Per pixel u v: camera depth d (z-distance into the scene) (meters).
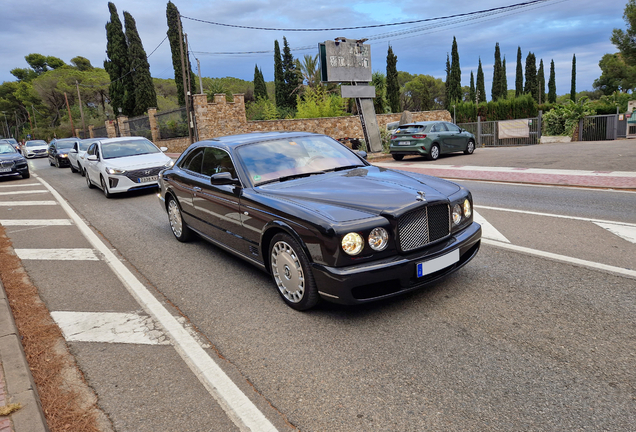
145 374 2.94
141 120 33.84
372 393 2.57
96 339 3.47
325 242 3.24
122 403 2.64
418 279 3.46
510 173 10.88
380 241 3.27
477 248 4.08
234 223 4.48
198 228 5.59
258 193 4.09
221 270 4.96
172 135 30.00
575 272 4.17
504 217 6.51
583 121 23.47
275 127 25.86
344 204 3.52
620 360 2.71
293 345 3.19
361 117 18.73
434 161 15.18
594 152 14.24
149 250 5.97
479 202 7.77
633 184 8.28
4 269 5.42
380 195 3.61
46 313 4.03
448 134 16.09
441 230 3.59
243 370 2.92
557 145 19.88
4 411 2.41
